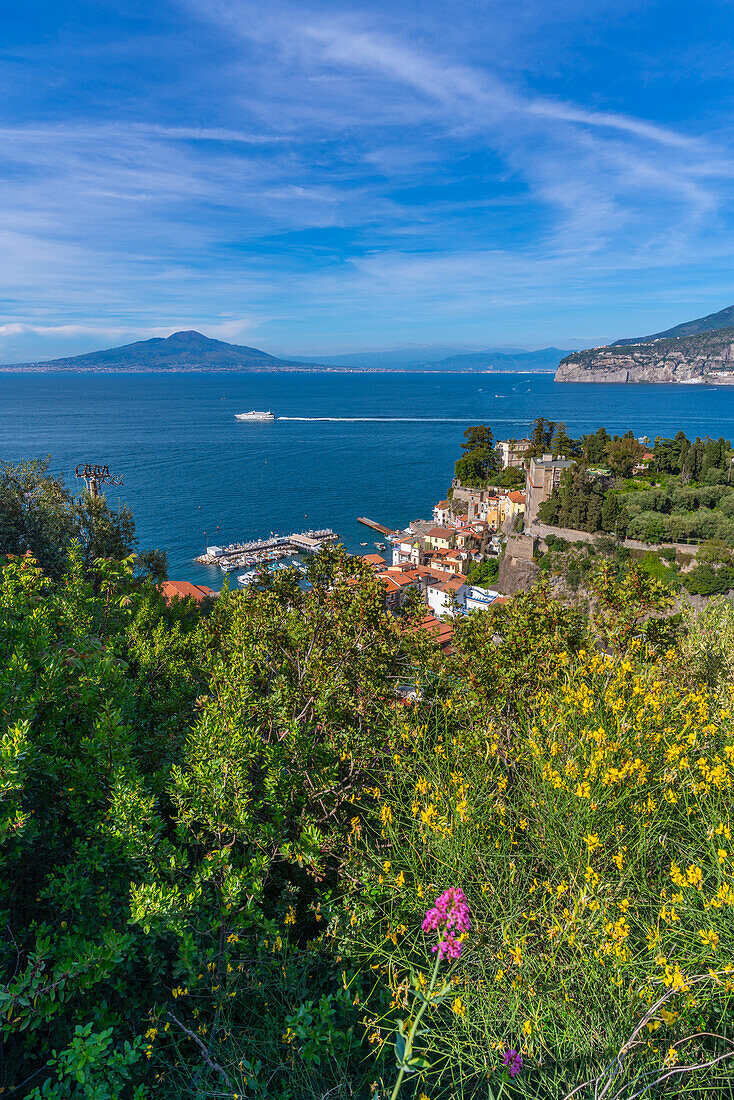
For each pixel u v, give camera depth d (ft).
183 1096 14.96
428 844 18.17
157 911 16.29
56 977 14.74
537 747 20.25
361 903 18.76
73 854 20.90
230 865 19.15
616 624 32.40
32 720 23.70
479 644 34.37
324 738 29.71
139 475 522.47
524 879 16.98
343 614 36.32
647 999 12.83
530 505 284.00
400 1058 9.82
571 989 13.93
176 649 44.16
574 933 13.98
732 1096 11.46
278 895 23.22
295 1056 15.10
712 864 15.35
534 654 31.35
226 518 401.90
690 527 222.69
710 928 13.35
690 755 18.84
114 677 29.78
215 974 17.54
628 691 23.29
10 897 18.29
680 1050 12.21
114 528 100.99
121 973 16.94
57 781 22.20
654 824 16.52
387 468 579.89
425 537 315.99
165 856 19.25
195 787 22.24
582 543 239.71
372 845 21.89
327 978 18.42
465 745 23.43
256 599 40.01
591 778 17.52
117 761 22.59
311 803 25.11
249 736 23.88
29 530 78.69
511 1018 12.89
